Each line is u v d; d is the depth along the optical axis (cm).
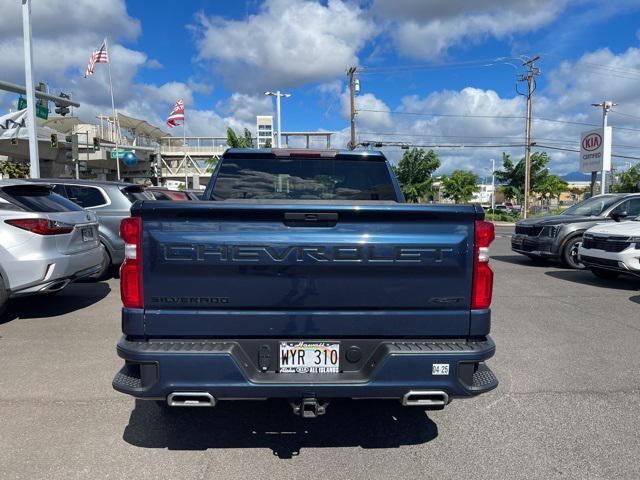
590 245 900
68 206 648
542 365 470
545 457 306
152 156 3856
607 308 709
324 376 273
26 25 1553
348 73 3784
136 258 265
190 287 266
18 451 308
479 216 271
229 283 267
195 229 265
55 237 588
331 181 431
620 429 343
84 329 578
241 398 266
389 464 298
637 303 743
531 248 1128
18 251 561
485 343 278
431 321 274
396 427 347
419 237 269
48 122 4938
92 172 5791
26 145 3966
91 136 4966
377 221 269
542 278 976
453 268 271
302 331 271
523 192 4091
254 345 273
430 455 309
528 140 3650
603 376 443
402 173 4600
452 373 268
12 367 453
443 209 268
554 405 382
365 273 269
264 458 304
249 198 425
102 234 845
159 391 262
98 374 437
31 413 361
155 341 270
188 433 335
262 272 267
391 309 273
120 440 324
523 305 726
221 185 422
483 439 330
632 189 5391
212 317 268
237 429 342
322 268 268
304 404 266
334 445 322
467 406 381
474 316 276
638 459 304
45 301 721
